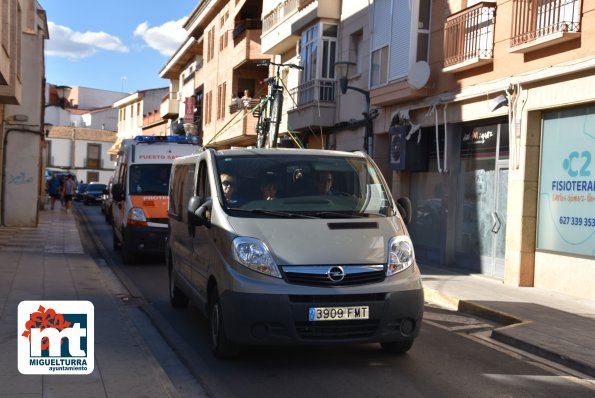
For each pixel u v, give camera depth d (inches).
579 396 248.2
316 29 855.7
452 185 618.8
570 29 446.6
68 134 3070.9
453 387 250.7
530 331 345.7
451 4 601.9
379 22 705.0
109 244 814.5
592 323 372.2
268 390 240.7
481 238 579.8
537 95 491.2
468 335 353.7
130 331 316.2
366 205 297.0
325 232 270.5
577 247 462.6
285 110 1018.1
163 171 629.6
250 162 307.9
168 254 419.8
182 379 254.1
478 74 562.6
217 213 287.1
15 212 915.4
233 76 1327.5
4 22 641.0
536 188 504.4
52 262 562.6
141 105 2578.7
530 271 504.1
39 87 919.7
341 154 320.5
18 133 911.0
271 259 258.2
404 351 289.9
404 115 666.8
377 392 240.7
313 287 254.2
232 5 1343.5
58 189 1617.9
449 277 555.8
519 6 506.6
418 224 684.7
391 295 260.1
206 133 1558.8
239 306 254.5
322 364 275.6
